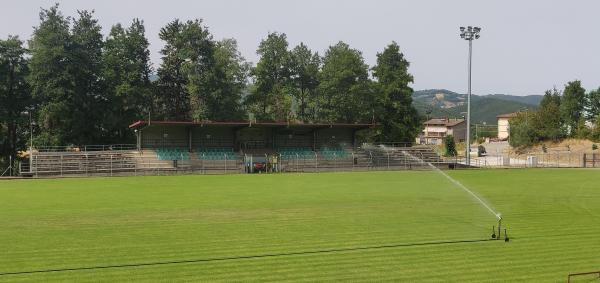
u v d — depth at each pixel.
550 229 19.48
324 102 79.19
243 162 59.69
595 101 99.44
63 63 62.69
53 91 61.22
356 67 76.56
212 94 71.19
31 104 64.31
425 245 16.48
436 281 12.52
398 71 79.38
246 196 31.20
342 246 16.34
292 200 29.02
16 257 14.91
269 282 12.45
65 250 15.80
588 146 88.31
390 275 13.02
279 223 20.88
